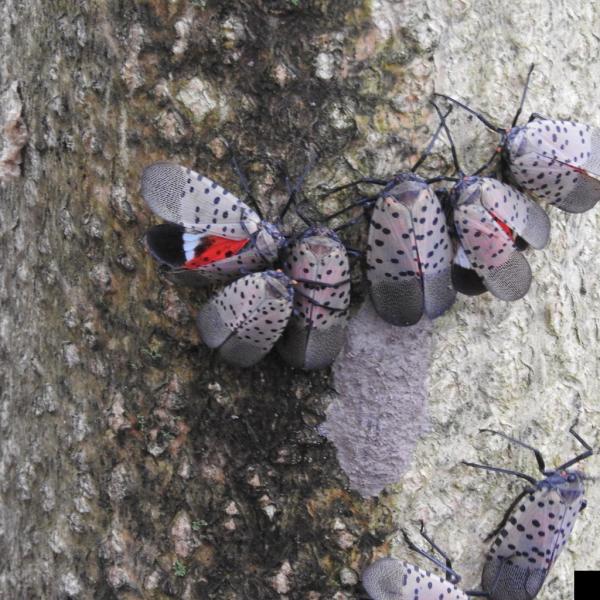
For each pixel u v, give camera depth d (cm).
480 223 37
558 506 38
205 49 37
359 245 37
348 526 37
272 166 37
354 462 37
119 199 37
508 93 37
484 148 37
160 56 37
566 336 39
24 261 40
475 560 38
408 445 37
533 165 37
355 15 36
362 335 37
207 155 37
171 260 37
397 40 36
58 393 39
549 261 38
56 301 39
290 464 37
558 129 38
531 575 38
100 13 37
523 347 38
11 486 41
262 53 36
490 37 37
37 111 39
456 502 38
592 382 39
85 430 39
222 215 37
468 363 37
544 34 38
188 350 37
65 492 39
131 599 38
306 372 37
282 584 37
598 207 39
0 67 40
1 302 41
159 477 38
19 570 40
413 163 37
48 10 38
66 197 38
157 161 37
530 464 38
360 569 37
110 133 37
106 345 38
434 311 37
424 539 37
